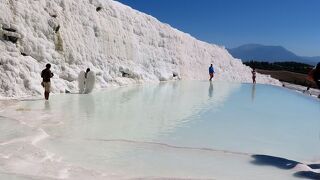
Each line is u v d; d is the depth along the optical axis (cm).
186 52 3481
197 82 2995
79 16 2080
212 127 1064
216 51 4116
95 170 646
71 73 1752
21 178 566
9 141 762
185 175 646
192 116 1232
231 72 4031
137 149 791
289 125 1145
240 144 883
